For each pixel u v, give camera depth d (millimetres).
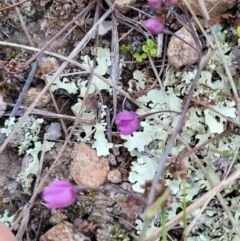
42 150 142
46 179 141
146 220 87
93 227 138
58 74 141
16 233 136
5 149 144
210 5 140
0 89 145
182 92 141
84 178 137
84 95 141
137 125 122
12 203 143
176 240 138
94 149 140
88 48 146
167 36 142
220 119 138
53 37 142
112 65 144
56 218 138
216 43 135
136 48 144
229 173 135
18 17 148
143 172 138
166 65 143
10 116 142
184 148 138
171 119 139
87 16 147
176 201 137
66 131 143
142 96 141
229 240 135
